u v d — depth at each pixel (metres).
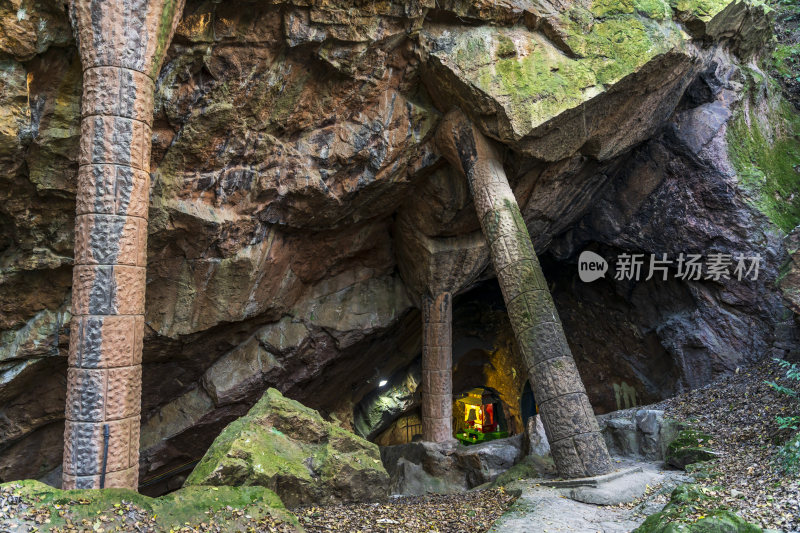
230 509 4.64
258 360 10.23
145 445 9.81
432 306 10.46
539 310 7.09
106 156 5.12
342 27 6.87
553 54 7.92
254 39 6.66
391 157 8.34
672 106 10.12
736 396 8.45
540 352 6.94
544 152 8.24
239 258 8.42
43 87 6.05
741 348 10.22
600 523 5.28
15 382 7.70
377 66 7.60
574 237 12.48
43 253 7.07
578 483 6.38
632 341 12.64
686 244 10.80
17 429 8.25
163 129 6.87
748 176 10.36
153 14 5.34
